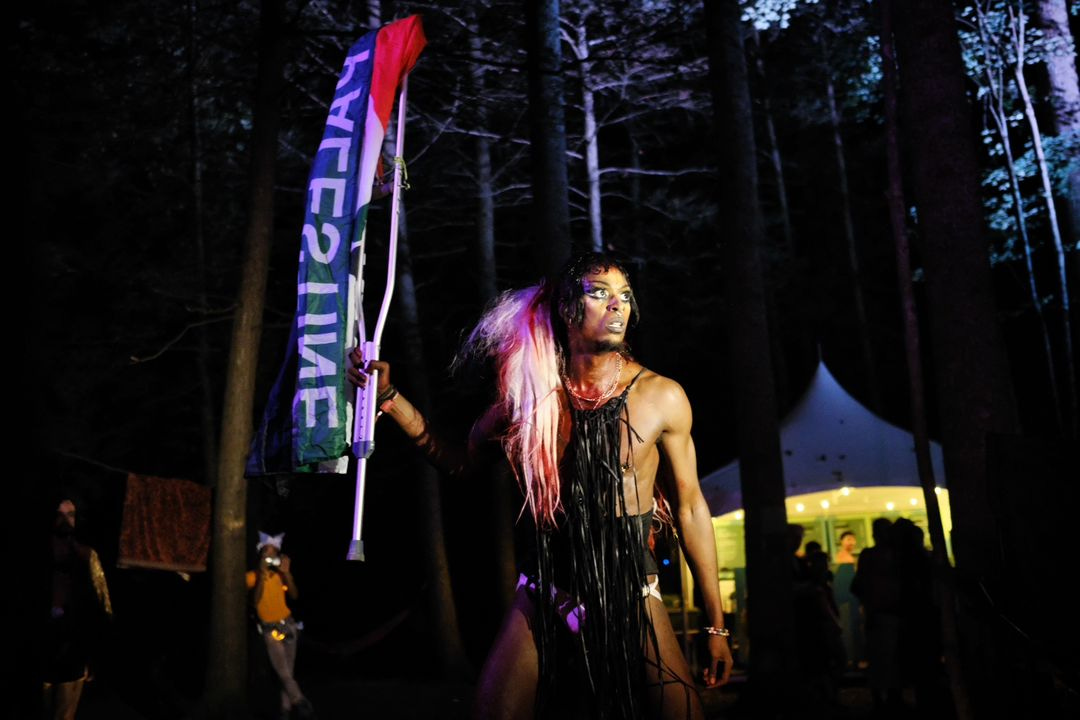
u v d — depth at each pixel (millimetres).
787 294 25609
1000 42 14961
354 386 3219
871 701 11438
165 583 15633
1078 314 14094
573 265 3084
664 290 22656
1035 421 20703
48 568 2234
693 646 14250
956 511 5547
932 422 24766
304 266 3234
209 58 15781
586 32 18094
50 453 2240
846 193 25391
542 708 2959
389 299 3219
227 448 10594
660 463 3158
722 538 15977
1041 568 3934
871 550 9883
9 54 2205
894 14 5957
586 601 2947
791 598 11055
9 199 2172
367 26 16016
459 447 3344
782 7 11820
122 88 15211
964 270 5652
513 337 3145
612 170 19562
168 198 17531
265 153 11023
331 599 23609
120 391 18703
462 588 24156
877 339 26562
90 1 13039
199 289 17094
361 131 3328
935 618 9234
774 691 10781
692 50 17812
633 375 3119
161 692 10266
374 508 23844
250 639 14938
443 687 15531
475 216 19953
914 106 5840
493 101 16438
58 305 16750
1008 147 14812
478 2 15727
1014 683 5184
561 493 3045
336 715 11883
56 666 6629
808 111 25562
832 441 14227
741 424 11461
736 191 11766
